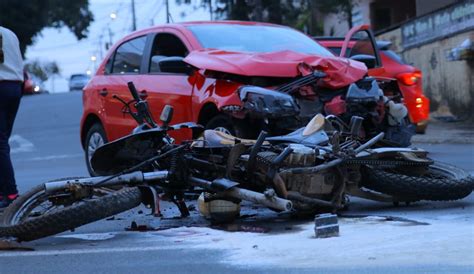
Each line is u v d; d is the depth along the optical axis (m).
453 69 30.17
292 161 8.90
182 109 12.03
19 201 8.73
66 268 7.31
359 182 9.59
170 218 10.12
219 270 7.05
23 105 46.09
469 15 28.08
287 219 9.63
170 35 13.16
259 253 7.65
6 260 7.68
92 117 15.02
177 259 7.55
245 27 13.38
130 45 14.27
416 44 33.47
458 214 9.45
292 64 11.22
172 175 9.09
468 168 14.36
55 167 19.70
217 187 8.84
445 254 7.24
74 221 8.07
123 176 8.91
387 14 47.28
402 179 9.52
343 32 51.72
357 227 8.70
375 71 14.19
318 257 7.36
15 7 66.69
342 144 9.61
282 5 43.66
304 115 10.96
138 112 9.95
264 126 10.67
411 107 17.23
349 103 11.13
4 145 10.66
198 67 11.65
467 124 27.16
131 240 8.63
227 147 9.04
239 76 11.20
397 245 7.68
